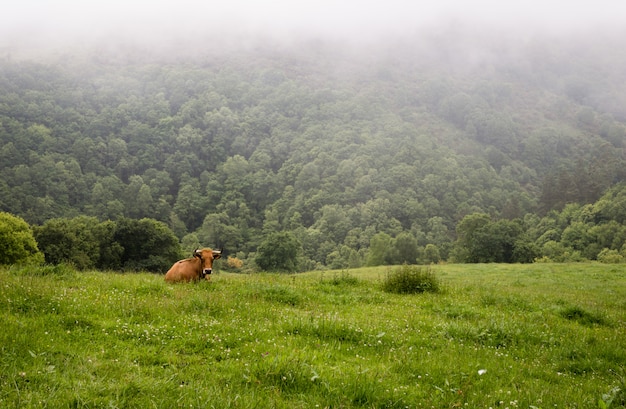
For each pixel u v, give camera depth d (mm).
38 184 140875
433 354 7793
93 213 140750
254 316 9438
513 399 5953
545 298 17734
